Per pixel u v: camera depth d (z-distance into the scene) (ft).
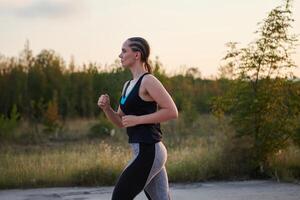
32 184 32.09
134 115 13.44
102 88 95.25
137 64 13.78
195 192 29.43
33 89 104.94
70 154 41.29
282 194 28.43
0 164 36.45
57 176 32.71
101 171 33.06
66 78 103.91
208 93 92.22
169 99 13.17
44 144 65.72
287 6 34.71
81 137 73.15
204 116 82.43
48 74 105.40
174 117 13.17
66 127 82.48
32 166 34.30
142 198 26.96
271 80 35.24
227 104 36.09
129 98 13.47
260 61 35.12
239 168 35.14
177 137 65.21
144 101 13.39
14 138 70.74
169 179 33.37
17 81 102.32
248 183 32.83
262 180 34.12
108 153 37.45
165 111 13.07
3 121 70.03
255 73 35.42
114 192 13.09
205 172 34.12
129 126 13.26
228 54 35.94
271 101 34.94
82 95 101.19
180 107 84.48
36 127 76.74
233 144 35.70
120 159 34.94
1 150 55.93
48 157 40.14
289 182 33.14
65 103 99.40
